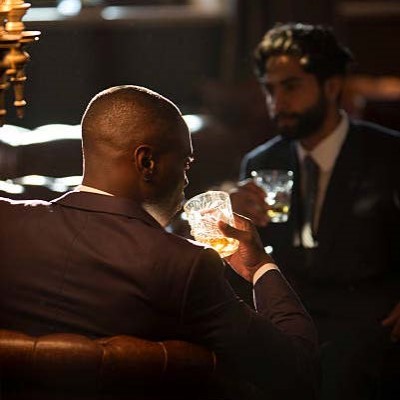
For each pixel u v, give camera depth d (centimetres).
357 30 860
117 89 229
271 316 241
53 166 390
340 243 351
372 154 357
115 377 208
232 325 220
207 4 874
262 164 369
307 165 359
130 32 827
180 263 216
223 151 684
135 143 224
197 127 723
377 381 329
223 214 249
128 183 226
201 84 844
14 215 228
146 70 842
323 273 350
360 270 348
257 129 694
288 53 355
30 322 221
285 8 806
